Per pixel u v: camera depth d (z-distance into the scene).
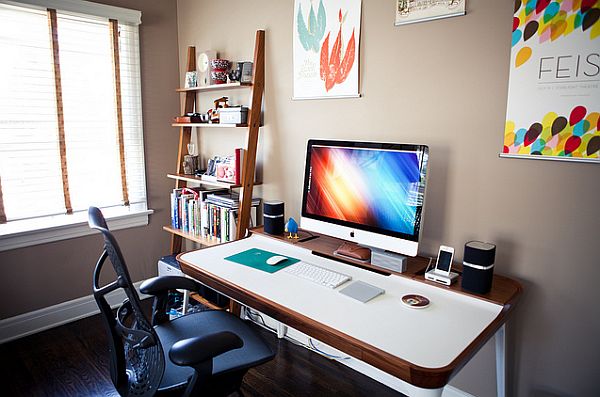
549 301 1.58
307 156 2.02
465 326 1.32
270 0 2.38
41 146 2.52
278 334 2.56
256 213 2.66
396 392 2.04
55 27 2.46
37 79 2.45
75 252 2.73
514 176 1.60
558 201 1.51
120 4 2.72
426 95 1.79
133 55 2.86
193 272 1.83
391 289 1.60
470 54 1.64
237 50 2.65
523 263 1.62
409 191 1.63
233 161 2.54
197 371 1.20
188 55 2.92
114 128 2.82
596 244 1.46
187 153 3.03
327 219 1.94
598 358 1.50
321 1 2.11
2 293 2.46
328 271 1.72
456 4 1.65
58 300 2.69
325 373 2.20
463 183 1.74
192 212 2.82
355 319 1.36
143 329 1.28
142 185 3.04
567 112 1.45
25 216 2.48
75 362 2.26
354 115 2.07
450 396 1.90
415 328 1.30
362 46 1.98
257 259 1.92
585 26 1.38
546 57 1.47
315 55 2.18
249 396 2.00
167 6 2.99
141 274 3.12
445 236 1.82
